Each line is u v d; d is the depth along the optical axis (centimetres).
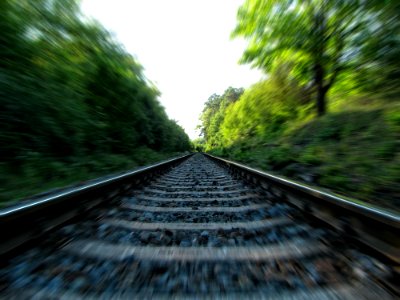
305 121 1232
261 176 454
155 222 253
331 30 902
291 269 154
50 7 690
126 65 1198
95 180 477
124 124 1149
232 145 2284
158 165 777
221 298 125
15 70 513
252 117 2070
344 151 610
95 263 161
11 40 499
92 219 262
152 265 158
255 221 253
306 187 267
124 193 417
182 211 297
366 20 812
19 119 461
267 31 1043
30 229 186
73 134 639
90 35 899
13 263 160
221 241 202
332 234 207
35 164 461
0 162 407
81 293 129
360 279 142
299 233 217
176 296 127
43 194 336
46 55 642
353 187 395
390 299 125
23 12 564
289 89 1448
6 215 155
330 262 162
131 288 133
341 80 1094
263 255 172
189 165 1296
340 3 820
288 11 955
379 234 164
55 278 142
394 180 365
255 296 127
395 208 302
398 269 146
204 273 149
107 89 995
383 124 635
